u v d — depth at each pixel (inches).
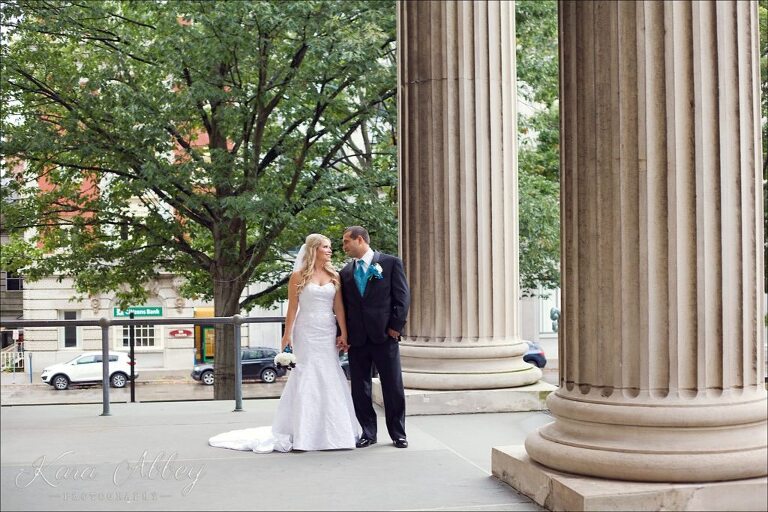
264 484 248.8
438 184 379.2
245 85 823.7
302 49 791.7
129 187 818.2
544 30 858.8
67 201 894.4
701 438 208.5
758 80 221.0
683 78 212.2
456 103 377.7
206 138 1189.7
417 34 382.6
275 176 794.2
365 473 261.7
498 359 381.7
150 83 836.0
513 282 390.3
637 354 215.5
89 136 789.9
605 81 218.5
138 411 384.8
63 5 813.2
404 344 388.5
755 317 217.0
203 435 327.6
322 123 813.9
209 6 767.1
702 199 211.6
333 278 304.8
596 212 221.1
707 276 211.9
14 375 374.0
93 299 1344.7
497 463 252.8
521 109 1012.5
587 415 219.8
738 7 216.8
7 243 986.1
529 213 819.4
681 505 202.5
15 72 819.4
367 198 815.1
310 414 297.3
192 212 838.5
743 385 214.2
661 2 212.5
